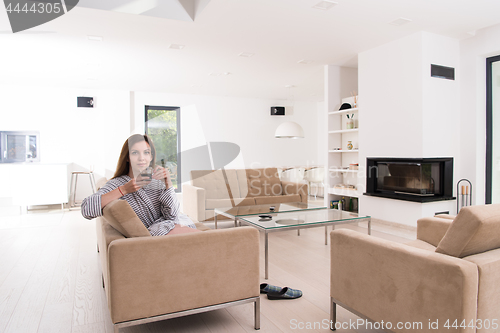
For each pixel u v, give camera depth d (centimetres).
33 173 573
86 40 408
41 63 508
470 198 419
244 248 182
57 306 217
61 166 588
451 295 126
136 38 405
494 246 148
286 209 377
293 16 350
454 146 429
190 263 170
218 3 318
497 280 134
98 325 192
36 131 670
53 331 185
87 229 454
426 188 402
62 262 310
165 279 165
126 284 158
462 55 428
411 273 141
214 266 175
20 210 583
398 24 376
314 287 247
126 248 157
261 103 887
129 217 166
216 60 511
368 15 351
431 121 405
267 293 228
